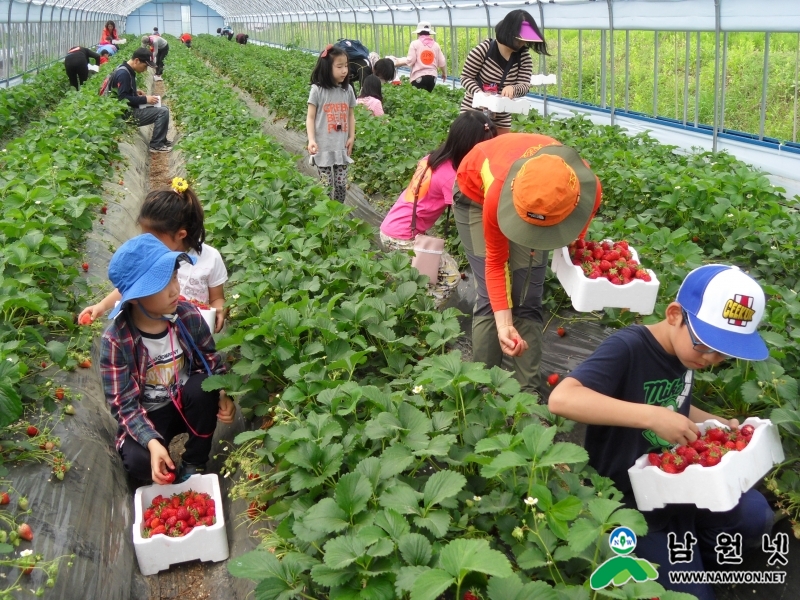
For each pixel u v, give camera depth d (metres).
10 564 3.46
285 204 8.59
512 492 3.50
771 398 4.45
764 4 10.72
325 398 4.25
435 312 5.47
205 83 22.44
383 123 12.84
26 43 25.97
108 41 33.09
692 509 3.58
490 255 4.62
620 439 3.62
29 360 5.21
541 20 17.75
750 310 3.10
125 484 4.81
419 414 3.88
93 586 3.78
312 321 5.14
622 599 2.72
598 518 2.88
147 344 4.48
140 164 15.20
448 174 6.13
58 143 11.07
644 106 16.30
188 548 4.13
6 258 5.75
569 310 6.71
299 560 3.29
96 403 5.34
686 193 7.99
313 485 3.63
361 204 10.98
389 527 3.15
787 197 10.26
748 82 12.84
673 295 5.91
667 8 12.89
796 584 3.82
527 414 4.15
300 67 26.25
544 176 4.02
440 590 2.60
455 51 23.50
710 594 3.45
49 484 4.20
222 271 5.62
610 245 5.15
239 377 4.66
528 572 3.24
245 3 61.97
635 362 3.46
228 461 4.70
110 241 8.81
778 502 4.10
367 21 31.94
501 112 9.39
